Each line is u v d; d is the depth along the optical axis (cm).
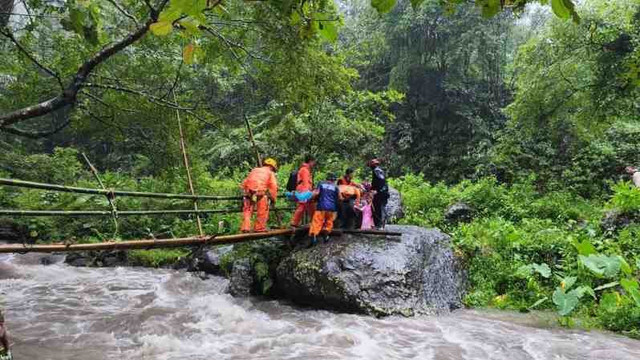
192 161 1419
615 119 1681
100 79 782
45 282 926
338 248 795
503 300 845
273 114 1109
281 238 905
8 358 310
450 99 2369
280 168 1340
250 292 840
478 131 2203
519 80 1720
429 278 807
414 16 2172
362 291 730
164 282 943
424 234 905
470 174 2142
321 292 741
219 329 648
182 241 616
